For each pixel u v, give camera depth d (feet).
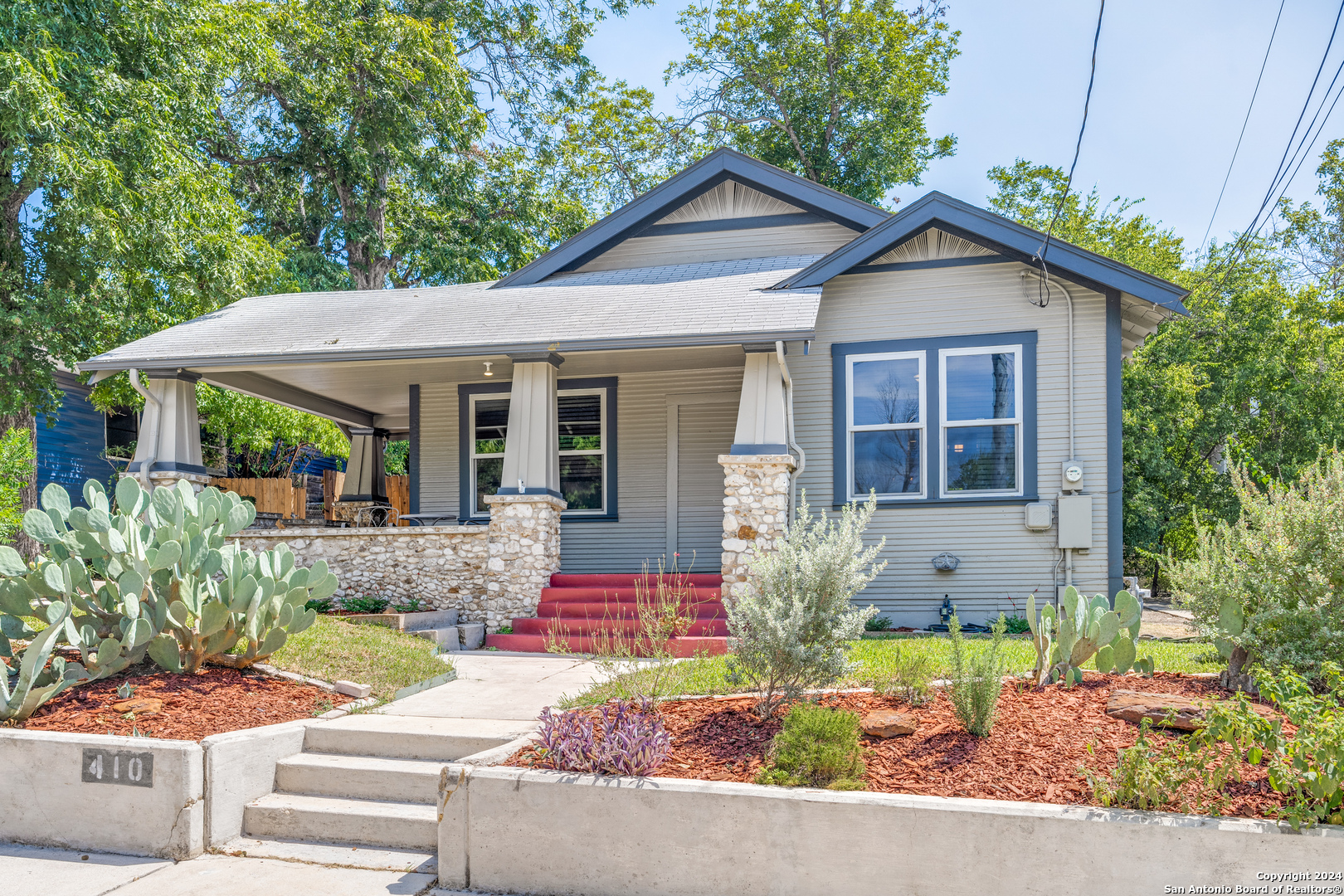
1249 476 66.90
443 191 93.61
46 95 43.04
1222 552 21.75
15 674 21.86
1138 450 64.80
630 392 45.37
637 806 14.83
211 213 55.62
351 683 23.70
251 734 18.78
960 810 13.64
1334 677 15.25
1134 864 13.14
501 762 16.49
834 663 18.24
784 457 33.14
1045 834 13.38
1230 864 12.92
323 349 37.22
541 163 105.50
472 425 46.29
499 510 36.70
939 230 38.01
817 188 43.42
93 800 17.56
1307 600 19.29
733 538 33.27
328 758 19.75
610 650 30.50
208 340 40.63
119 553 22.02
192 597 22.61
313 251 87.20
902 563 37.73
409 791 18.63
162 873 16.29
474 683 26.43
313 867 16.55
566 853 15.08
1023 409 37.06
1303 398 68.59
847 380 38.83
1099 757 15.74
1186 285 73.67
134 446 69.67
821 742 15.51
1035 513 36.14
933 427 37.78
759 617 18.56
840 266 37.88
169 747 17.28
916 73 101.30
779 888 14.15
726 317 35.27
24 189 50.57
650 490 44.75
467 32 100.01
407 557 38.04
